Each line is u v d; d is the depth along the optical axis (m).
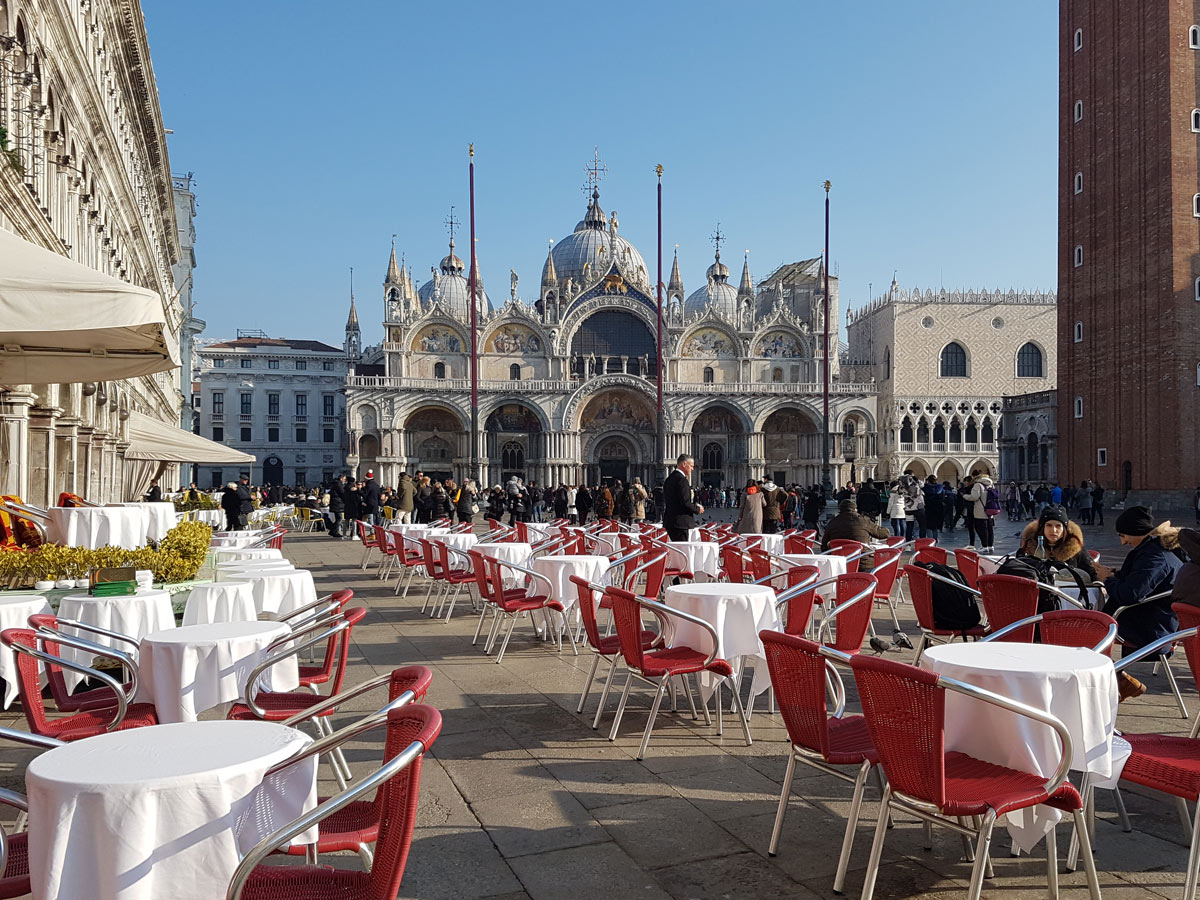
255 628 7.98
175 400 68.62
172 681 7.36
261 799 4.54
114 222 32.44
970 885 5.25
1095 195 53.28
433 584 17.61
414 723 4.55
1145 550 9.69
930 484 32.28
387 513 42.09
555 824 6.91
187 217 85.25
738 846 6.51
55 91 21.77
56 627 8.17
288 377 109.75
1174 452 47.72
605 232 104.94
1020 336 95.62
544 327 88.25
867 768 5.86
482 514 53.75
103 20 29.41
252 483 108.12
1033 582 9.16
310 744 4.79
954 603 10.47
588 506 39.06
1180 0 48.47
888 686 5.17
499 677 11.90
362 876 4.60
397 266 96.44
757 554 13.27
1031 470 71.06
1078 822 5.45
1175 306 47.72
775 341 92.75
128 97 36.12
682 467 18.92
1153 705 10.02
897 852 6.40
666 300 102.50
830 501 55.81
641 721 9.77
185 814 4.09
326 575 24.47
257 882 4.50
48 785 4.07
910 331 95.00
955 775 5.59
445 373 87.06
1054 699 5.71
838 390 88.94
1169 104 48.19
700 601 9.26
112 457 33.50
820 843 6.56
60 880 4.00
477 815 7.10
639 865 6.20
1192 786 5.51
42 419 21.92
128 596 9.44
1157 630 9.53
